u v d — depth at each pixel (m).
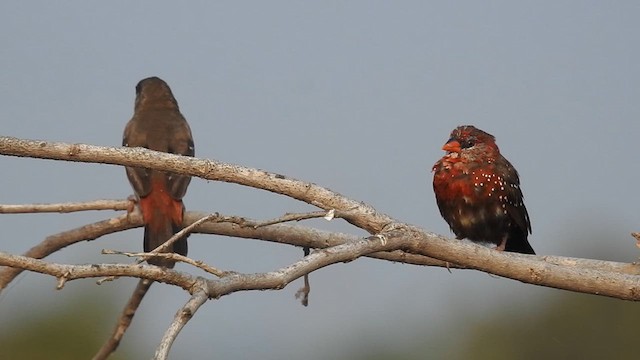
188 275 7.01
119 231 11.71
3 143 8.75
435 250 8.69
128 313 10.95
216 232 10.73
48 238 11.24
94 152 8.83
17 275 11.08
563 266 9.04
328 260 7.74
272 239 10.65
